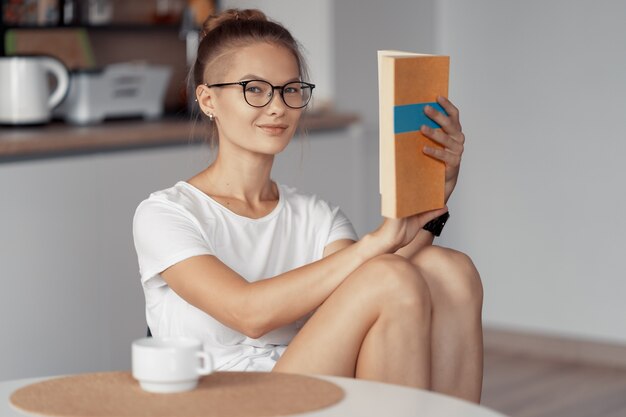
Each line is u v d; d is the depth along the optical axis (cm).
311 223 225
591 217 439
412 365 182
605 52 430
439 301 197
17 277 311
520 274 458
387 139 177
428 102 183
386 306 180
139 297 350
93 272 333
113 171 337
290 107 211
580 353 445
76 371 330
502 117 457
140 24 424
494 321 467
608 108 431
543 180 449
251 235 215
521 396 391
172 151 358
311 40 434
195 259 197
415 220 190
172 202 207
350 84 441
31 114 353
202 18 441
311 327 185
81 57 413
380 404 141
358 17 443
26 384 151
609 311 437
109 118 396
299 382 151
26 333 314
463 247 472
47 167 317
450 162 188
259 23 214
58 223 321
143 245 205
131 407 137
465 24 464
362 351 183
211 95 216
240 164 216
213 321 208
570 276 445
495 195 462
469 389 201
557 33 440
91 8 411
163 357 143
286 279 188
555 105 443
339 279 187
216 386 148
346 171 429
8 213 307
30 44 394
